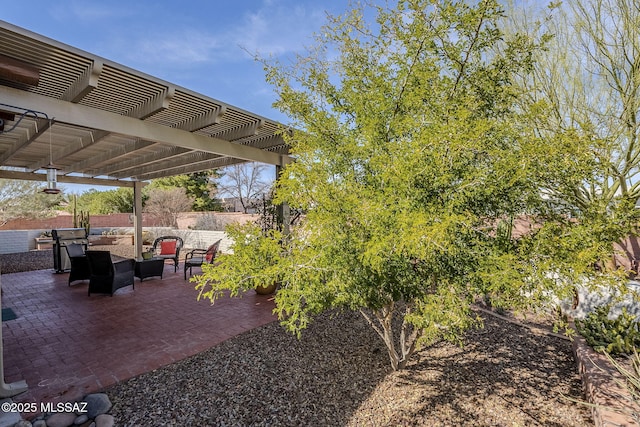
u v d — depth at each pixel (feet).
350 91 9.61
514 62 8.91
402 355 11.57
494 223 8.63
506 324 15.84
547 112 9.83
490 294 8.91
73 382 10.62
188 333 14.80
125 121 14.34
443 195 7.52
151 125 15.26
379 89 9.27
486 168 7.45
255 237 9.11
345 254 7.86
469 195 7.39
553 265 7.27
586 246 7.36
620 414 7.76
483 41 8.55
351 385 10.66
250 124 16.63
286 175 8.82
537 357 12.57
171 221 57.41
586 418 9.07
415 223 6.45
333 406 9.62
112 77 11.30
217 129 17.34
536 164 7.34
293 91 10.18
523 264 7.24
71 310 18.11
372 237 7.54
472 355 12.71
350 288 8.07
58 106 12.33
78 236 29.53
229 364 11.92
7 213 43.47
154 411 9.25
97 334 14.65
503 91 8.79
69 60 10.24
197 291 22.22
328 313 17.19
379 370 11.59
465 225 6.72
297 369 11.60
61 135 18.02
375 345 13.56
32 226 50.62
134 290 22.58
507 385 10.69
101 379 10.82
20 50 9.62
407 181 7.47
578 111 20.89
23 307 18.63
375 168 8.70
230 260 8.42
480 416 9.21
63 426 8.62
